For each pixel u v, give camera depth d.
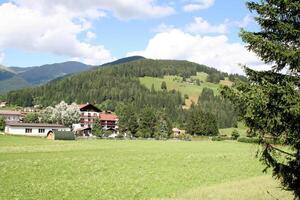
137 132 158.38
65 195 27.83
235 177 39.47
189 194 28.00
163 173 40.47
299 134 14.27
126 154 60.31
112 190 30.45
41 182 32.97
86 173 38.94
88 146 81.31
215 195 26.53
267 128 14.84
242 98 14.99
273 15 15.36
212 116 178.12
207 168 45.41
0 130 143.75
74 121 161.75
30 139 101.38
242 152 69.38
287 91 14.17
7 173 36.84
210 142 119.38
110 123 195.62
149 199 27.38
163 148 81.44
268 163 15.21
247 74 15.92
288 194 24.30
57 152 63.12
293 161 14.83
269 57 15.28
